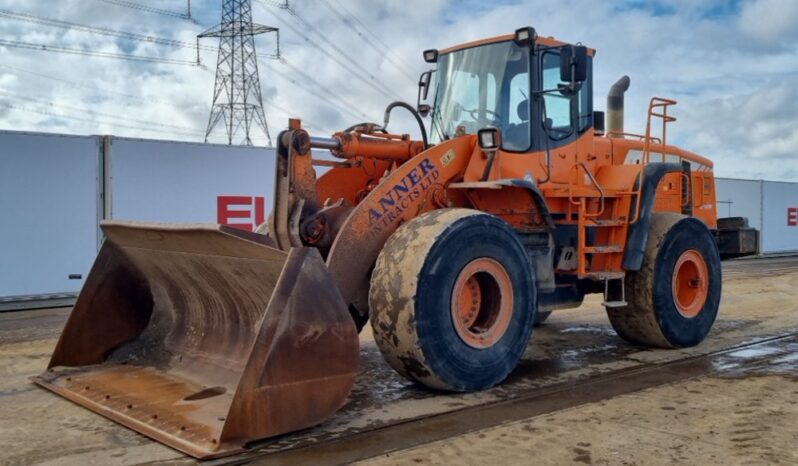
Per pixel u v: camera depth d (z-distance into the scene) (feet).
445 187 18.24
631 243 20.80
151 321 18.93
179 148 37.11
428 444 13.17
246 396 12.70
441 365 15.84
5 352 22.30
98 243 35.40
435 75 21.67
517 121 19.83
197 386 15.78
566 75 19.21
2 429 14.10
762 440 13.26
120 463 12.23
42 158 33.88
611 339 24.16
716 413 15.06
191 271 16.65
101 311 18.40
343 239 16.15
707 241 22.88
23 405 15.72
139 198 36.14
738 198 66.23
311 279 13.67
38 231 33.88
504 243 17.24
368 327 26.25
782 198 70.69
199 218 37.73
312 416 13.56
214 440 12.62
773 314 29.63
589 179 21.42
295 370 13.32
